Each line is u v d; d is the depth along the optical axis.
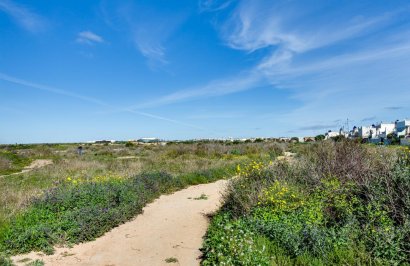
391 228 5.91
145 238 8.30
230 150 31.83
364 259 5.45
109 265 6.68
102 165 21.81
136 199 11.19
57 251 7.33
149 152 36.44
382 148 9.77
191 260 6.89
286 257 5.91
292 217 7.20
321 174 8.76
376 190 7.09
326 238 6.02
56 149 51.97
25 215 8.66
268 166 10.44
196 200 12.86
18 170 24.42
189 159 25.52
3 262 6.36
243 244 5.92
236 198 9.20
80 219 8.58
